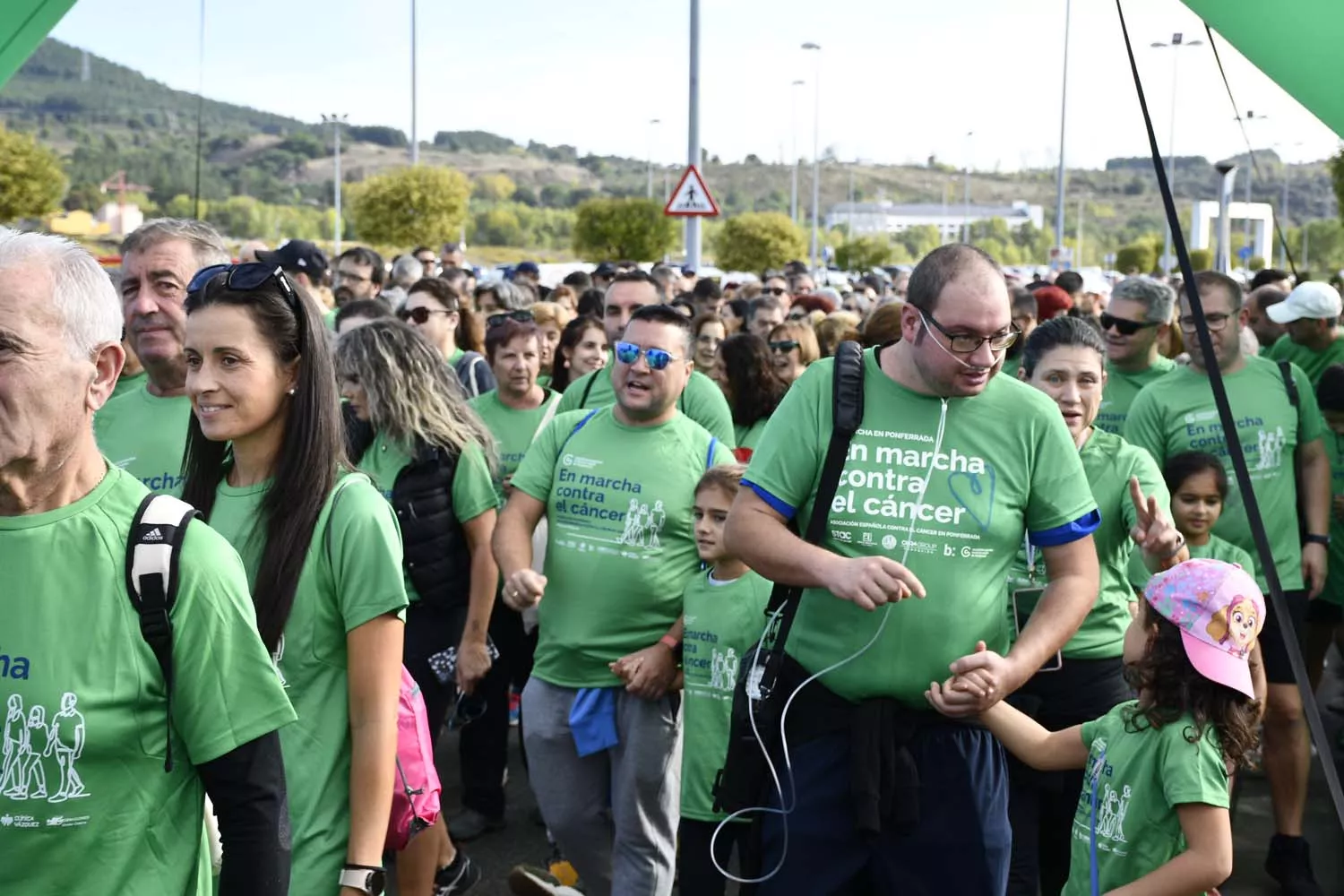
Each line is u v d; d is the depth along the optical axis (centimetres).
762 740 308
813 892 304
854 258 6669
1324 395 632
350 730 276
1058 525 308
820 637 305
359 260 933
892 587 277
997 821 306
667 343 440
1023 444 305
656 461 440
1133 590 427
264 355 267
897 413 304
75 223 6944
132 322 356
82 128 16650
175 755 197
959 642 298
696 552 440
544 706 438
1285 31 324
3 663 189
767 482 305
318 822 273
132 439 362
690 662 411
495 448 489
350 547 272
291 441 272
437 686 474
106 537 194
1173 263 4825
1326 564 564
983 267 291
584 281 1419
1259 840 551
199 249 360
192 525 199
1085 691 405
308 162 18512
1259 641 507
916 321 295
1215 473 483
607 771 442
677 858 409
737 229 4938
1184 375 547
